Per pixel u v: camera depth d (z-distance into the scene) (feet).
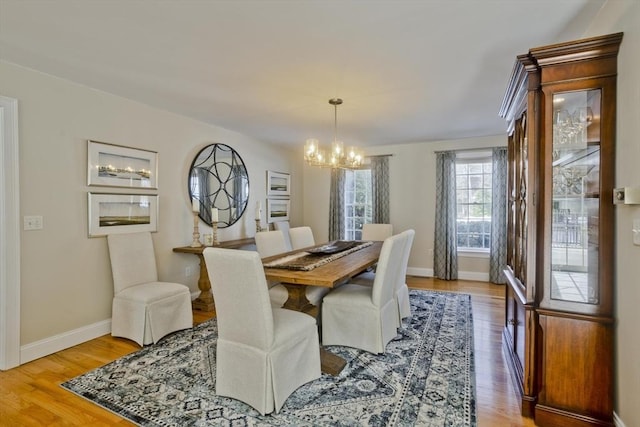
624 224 5.17
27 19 6.11
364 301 8.67
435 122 13.53
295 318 7.16
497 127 14.40
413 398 6.58
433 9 5.82
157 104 11.22
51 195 8.79
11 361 7.94
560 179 5.97
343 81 9.13
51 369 7.89
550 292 5.92
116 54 7.57
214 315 11.87
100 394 6.81
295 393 6.76
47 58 7.75
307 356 7.13
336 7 5.74
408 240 10.02
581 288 5.82
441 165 17.24
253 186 16.69
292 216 20.21
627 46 5.08
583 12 5.95
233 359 6.53
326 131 15.24
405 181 18.37
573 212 5.95
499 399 6.65
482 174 17.28
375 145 18.69
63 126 9.04
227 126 14.32
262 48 7.26
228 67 8.24
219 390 6.71
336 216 19.69
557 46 5.65
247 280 5.99
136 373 7.65
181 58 7.75
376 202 18.74
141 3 5.62
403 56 7.64
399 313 10.20
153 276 10.75
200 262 12.50
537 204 6.07
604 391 5.49
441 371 7.63
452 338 9.53
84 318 9.55
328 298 9.09
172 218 12.32
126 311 9.49
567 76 5.73
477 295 14.05
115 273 9.75
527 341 6.11
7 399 6.66
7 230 7.90
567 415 5.67
